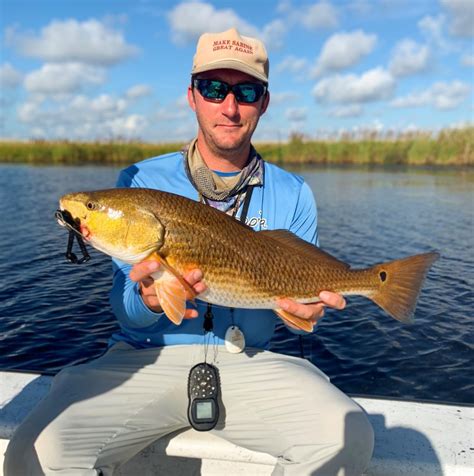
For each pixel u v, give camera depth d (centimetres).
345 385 166
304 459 79
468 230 427
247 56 96
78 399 83
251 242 86
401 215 504
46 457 75
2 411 97
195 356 92
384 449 88
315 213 106
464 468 84
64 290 254
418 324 214
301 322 88
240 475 89
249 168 100
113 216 80
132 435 85
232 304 86
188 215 82
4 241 362
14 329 205
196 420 86
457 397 158
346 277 91
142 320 86
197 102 99
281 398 85
